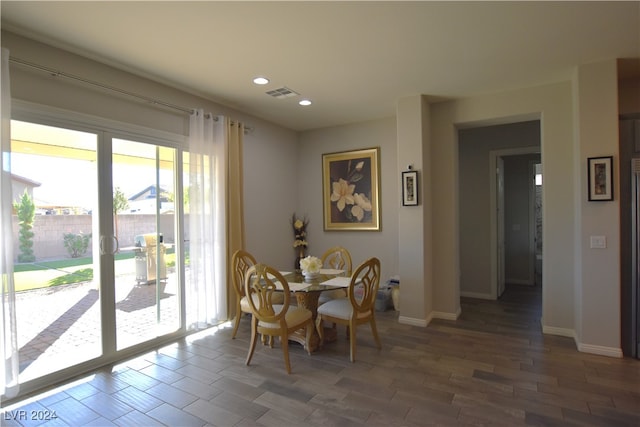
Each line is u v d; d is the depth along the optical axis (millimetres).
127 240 3369
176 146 3826
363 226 5234
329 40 2773
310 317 3314
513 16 2451
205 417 2316
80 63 2994
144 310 3527
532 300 5277
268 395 2576
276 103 4340
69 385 2752
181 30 2598
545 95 3773
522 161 6359
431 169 4422
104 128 3162
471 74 3490
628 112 3516
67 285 2953
